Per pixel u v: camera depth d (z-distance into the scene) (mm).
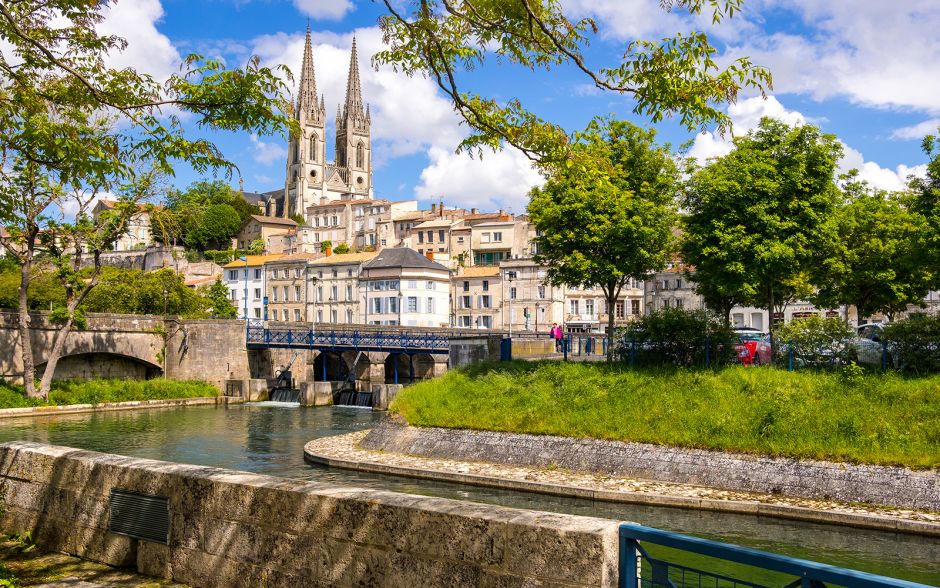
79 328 50781
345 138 191375
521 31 10281
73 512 9500
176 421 45562
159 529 8594
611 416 26906
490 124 10680
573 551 5980
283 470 28641
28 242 45875
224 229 135125
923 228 31750
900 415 23062
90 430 40906
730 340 29672
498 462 26891
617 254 34406
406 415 31734
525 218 104438
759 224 30688
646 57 9609
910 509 20094
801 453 22734
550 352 42375
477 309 88875
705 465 23547
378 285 88562
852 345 28406
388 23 10539
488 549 6387
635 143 34625
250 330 66562
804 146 31469
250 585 7809
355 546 7156
